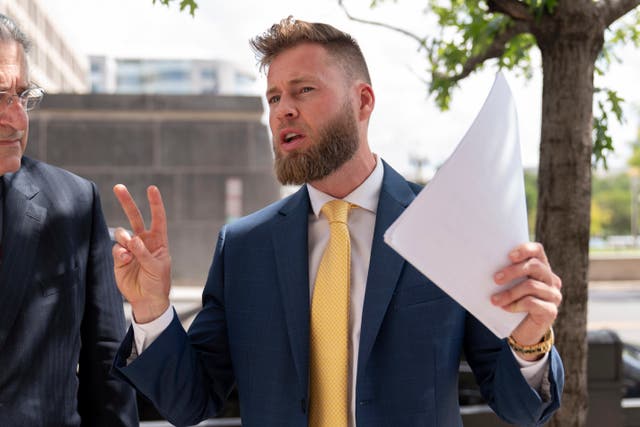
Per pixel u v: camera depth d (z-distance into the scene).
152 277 1.57
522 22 2.60
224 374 1.79
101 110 16.91
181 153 17.03
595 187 52.19
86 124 16.92
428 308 1.62
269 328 1.69
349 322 1.65
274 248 1.74
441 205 1.22
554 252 2.54
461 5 3.51
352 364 1.62
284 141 1.67
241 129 17.06
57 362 1.77
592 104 2.56
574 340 2.54
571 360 2.54
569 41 2.52
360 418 1.57
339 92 1.65
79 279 1.85
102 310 1.90
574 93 2.52
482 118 1.26
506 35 2.86
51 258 1.80
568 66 2.52
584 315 2.55
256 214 1.86
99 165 16.94
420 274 1.64
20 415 1.68
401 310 1.62
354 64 1.70
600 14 2.52
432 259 1.25
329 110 1.64
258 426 1.67
